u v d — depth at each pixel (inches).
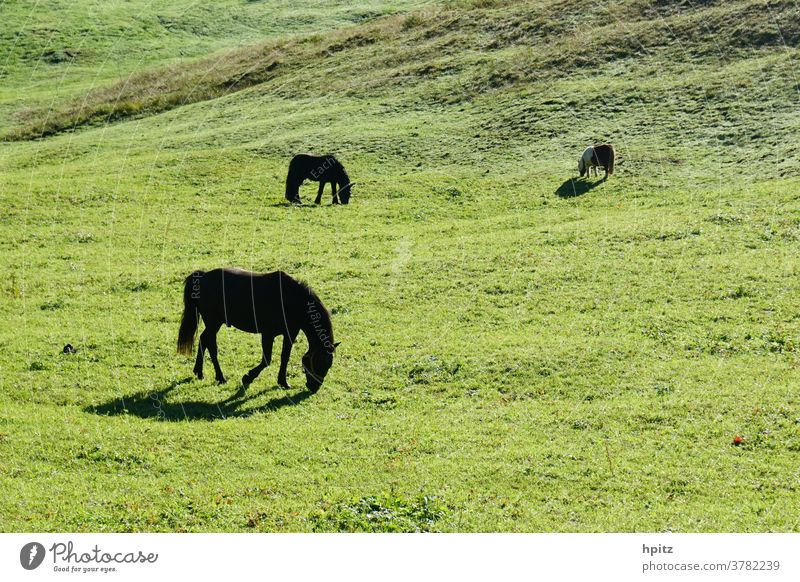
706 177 1246.9
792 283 841.5
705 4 1884.8
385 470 554.6
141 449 583.2
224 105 1973.4
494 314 830.5
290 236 1135.6
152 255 1075.9
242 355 757.9
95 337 808.9
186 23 3080.7
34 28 2999.5
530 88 1717.5
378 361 737.0
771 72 1541.6
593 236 1033.5
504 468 550.3
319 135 1635.1
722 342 737.0
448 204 1263.5
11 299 924.6
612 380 681.6
